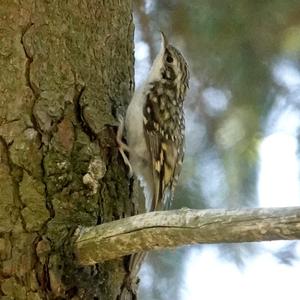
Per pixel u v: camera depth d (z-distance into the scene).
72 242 2.76
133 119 2.83
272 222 2.70
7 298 2.76
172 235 2.73
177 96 2.88
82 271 2.77
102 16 2.81
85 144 2.79
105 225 2.75
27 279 2.76
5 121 2.77
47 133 2.78
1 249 2.76
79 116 2.79
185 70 2.89
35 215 2.77
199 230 2.72
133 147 2.84
